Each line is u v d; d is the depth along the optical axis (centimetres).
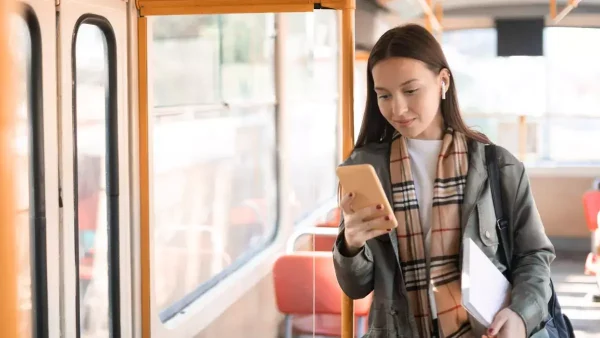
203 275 370
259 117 454
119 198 249
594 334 611
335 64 509
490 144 198
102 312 246
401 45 186
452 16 905
